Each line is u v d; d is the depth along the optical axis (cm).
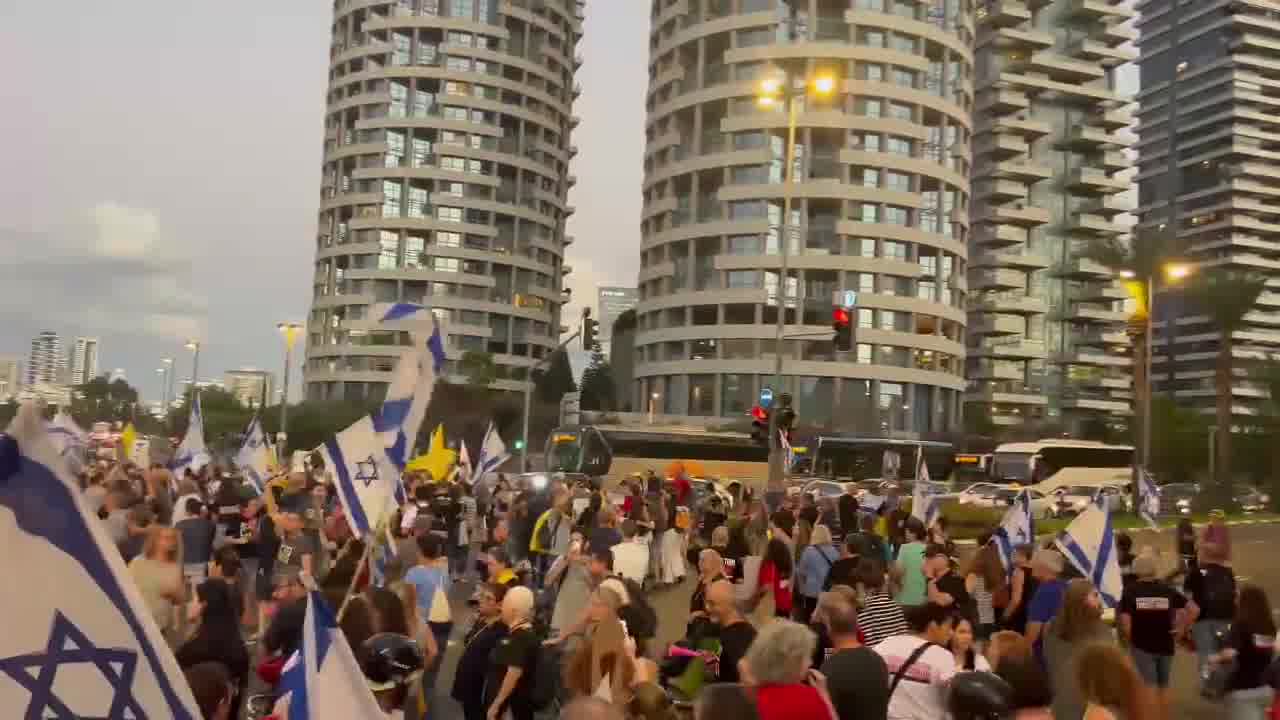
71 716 270
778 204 9219
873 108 9212
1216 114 15300
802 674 514
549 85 13288
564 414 7769
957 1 9731
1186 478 7500
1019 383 11888
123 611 279
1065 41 12200
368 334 11906
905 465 6494
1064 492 4809
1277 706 745
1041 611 966
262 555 1425
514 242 12675
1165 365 14150
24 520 270
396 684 568
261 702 728
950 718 566
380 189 12200
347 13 12662
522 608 802
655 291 9875
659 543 2264
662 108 9812
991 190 11481
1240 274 5272
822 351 8988
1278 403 5584
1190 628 1154
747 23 9306
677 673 798
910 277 9262
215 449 5894
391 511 719
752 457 5662
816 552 1371
